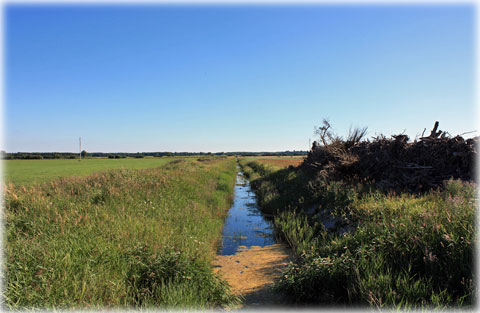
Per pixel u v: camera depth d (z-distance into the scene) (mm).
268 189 15641
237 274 6004
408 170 10109
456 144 9727
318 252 5613
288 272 4906
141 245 5098
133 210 7652
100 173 12930
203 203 11195
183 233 6633
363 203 7785
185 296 3988
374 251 4691
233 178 26875
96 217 6562
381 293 3734
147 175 12688
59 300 3459
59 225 5746
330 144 16047
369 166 11461
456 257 3955
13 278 3670
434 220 4945
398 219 5656
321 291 4426
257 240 8625
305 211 10125
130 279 4402
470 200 6094
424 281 3889
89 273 4109
